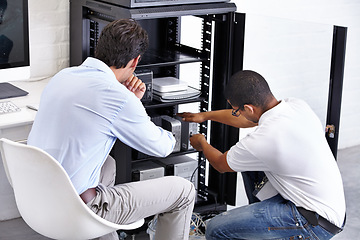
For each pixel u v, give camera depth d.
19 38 3.10
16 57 3.12
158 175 3.41
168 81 3.35
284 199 2.76
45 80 3.47
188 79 3.74
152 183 2.57
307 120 2.67
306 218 2.63
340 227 2.67
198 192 3.68
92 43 3.32
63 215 2.28
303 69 3.24
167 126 3.39
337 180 2.69
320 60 3.15
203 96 3.43
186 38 3.64
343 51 3.05
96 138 2.32
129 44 2.41
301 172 2.63
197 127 3.42
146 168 3.40
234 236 2.78
